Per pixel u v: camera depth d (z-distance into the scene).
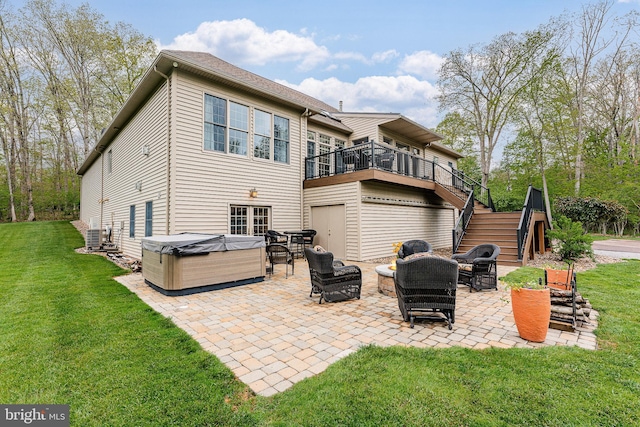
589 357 2.91
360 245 9.51
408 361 2.89
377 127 12.76
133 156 10.36
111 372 2.77
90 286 6.05
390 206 11.08
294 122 10.73
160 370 2.80
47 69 20.52
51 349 3.24
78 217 24.86
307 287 6.23
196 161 8.09
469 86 20.20
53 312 4.46
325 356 3.10
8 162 20.98
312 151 11.88
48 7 18.91
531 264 8.33
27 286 5.98
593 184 20.34
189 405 2.28
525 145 22.02
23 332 3.70
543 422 2.04
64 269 7.73
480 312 4.48
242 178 9.11
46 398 2.39
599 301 4.77
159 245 5.63
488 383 2.49
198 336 3.64
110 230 12.21
